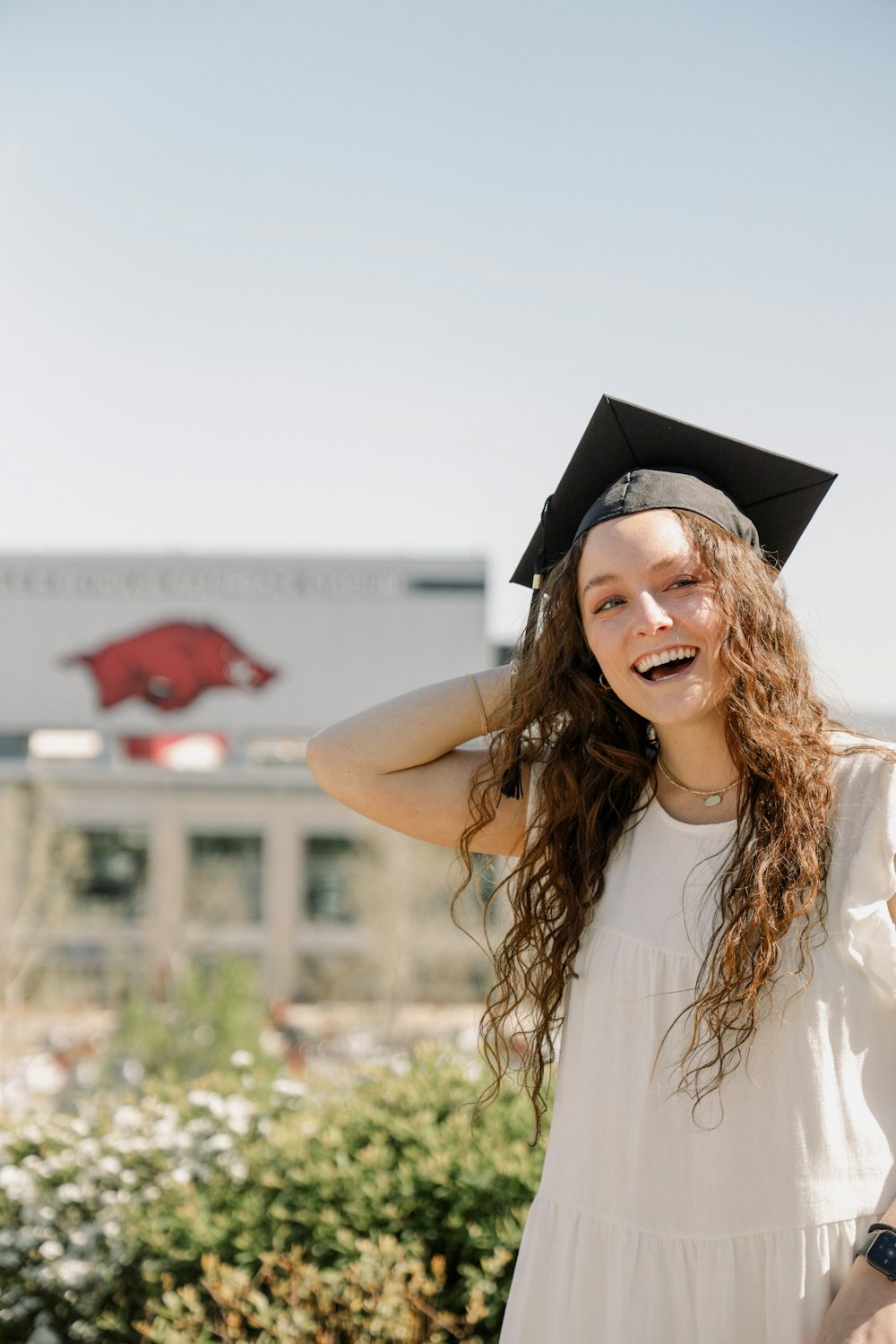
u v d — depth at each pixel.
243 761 35.22
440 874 29.12
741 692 1.48
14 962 27.88
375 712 1.75
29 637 35.31
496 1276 2.81
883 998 1.42
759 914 1.39
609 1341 1.43
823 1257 1.36
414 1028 26.41
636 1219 1.43
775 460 1.65
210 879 31.44
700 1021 1.41
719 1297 1.38
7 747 35.00
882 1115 1.41
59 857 30.61
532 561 1.94
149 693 35.25
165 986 27.53
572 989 1.58
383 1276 2.74
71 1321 3.27
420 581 35.75
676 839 1.54
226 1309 2.89
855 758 1.49
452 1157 2.99
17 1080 11.67
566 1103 1.55
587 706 1.64
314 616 35.66
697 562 1.49
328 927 31.23
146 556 35.56
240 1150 3.46
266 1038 22.45
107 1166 3.48
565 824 1.63
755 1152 1.39
